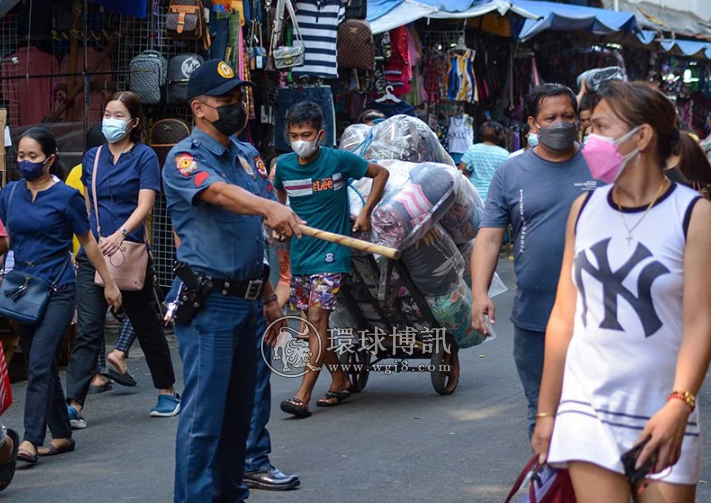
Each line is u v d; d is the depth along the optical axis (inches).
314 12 537.6
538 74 797.2
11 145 461.1
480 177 601.9
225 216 207.3
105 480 262.7
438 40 682.8
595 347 147.3
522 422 308.7
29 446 277.0
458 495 242.4
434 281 326.6
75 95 498.9
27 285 279.4
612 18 800.3
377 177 317.1
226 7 483.2
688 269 143.0
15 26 507.2
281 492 249.6
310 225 316.5
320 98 537.6
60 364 405.1
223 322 208.5
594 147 146.6
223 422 219.1
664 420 138.6
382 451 282.5
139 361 417.1
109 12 488.4
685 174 192.1
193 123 485.1
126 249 314.7
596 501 144.6
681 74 1052.5
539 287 210.2
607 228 149.0
